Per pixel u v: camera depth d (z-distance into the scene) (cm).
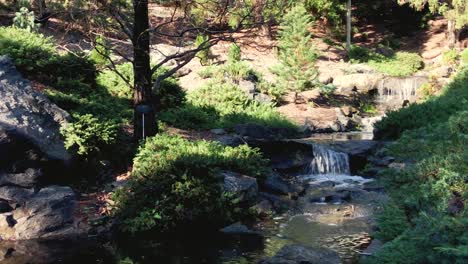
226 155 1202
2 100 1028
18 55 1407
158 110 1692
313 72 2409
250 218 1042
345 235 916
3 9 2189
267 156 1563
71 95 1303
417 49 3503
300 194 1230
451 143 661
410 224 525
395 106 2591
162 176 1030
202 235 938
